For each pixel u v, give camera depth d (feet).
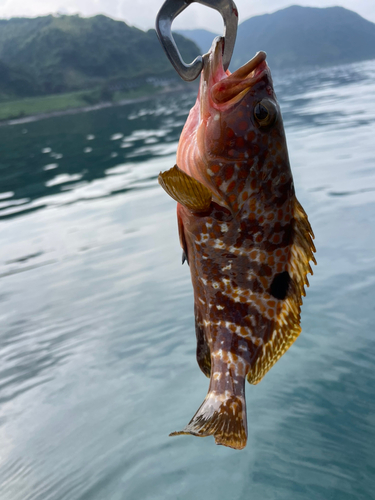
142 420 2.97
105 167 12.64
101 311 4.42
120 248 5.98
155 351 3.67
